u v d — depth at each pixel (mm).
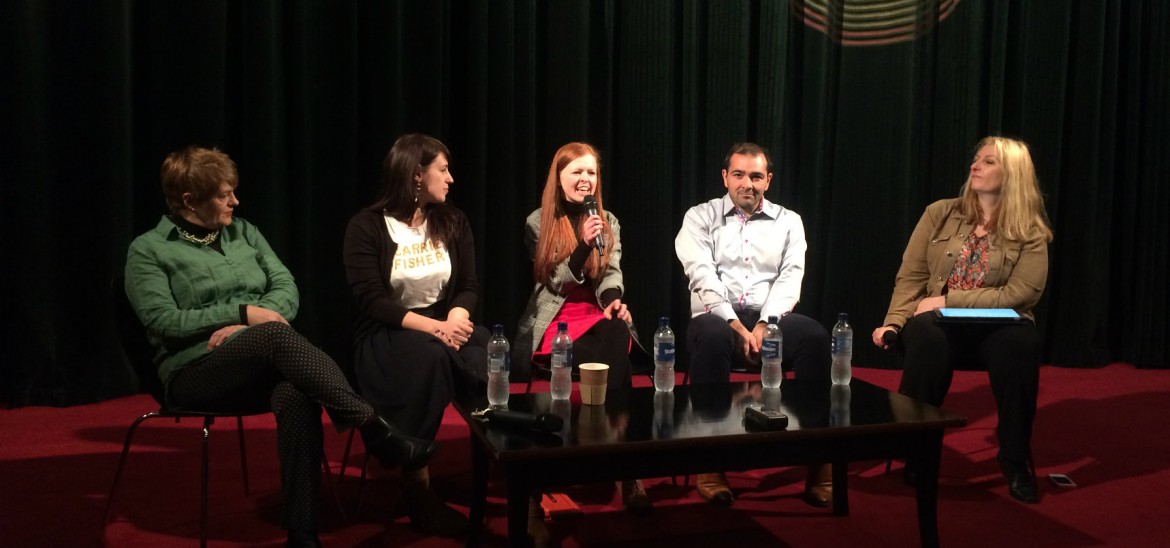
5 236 3498
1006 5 4695
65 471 2738
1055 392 4102
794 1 4621
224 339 2154
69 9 3527
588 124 4441
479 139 4168
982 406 3746
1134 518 2441
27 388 3533
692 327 2840
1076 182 4770
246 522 2352
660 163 4445
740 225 3180
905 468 2732
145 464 2824
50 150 3555
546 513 2424
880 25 4641
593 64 4422
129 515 2383
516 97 4246
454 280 2758
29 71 3449
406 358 2430
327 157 3990
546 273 2918
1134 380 4418
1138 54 4766
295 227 3934
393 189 2676
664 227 4477
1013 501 2578
